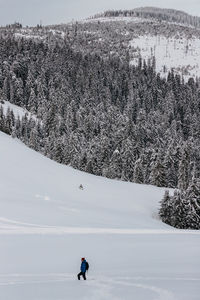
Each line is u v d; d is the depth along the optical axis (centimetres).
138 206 6366
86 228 3547
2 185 5547
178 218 6056
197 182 6341
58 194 5828
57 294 1491
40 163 7369
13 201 4688
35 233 3162
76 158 10000
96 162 10175
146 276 1755
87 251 2545
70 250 2572
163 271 1883
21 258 2327
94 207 5325
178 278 1686
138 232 3488
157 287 1507
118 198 6475
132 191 7181
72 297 1440
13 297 1466
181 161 9350
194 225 5972
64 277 1841
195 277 1709
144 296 1383
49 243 2791
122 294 1440
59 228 3462
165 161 10262
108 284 1630
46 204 4822
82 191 6359
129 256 2370
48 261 2259
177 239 3114
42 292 1527
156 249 2606
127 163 10025
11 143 8131
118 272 1905
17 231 3212
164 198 6269
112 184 7375
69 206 4956
